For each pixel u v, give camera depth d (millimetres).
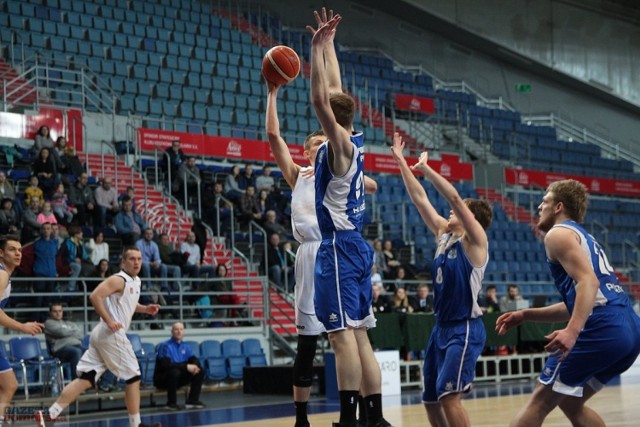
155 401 13938
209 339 15570
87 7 23188
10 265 7488
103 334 8211
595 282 4418
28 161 17359
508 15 31312
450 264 5438
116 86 21188
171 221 17984
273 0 28781
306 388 5742
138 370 8352
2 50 20250
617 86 32625
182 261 15961
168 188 18422
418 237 21969
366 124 25750
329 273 5250
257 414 10938
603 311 4598
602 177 30031
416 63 31141
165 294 14891
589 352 4562
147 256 15242
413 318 14859
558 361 4531
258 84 24328
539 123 32531
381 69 28750
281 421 9695
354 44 30094
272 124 5793
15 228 14438
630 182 30359
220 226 18297
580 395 4590
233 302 16312
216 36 25547
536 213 26328
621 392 12695
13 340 12578
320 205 5309
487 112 30125
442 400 5398
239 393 14914
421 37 31391
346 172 5211
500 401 11523
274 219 18031
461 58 31984
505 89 32438
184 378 12562
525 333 16672
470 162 26094
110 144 19266
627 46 32938
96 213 16047
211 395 14680
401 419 9242
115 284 8250
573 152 30906
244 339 16000
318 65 4953
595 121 33312
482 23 30891
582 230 4695
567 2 32281
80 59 21172
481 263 5367
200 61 23766
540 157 29703
